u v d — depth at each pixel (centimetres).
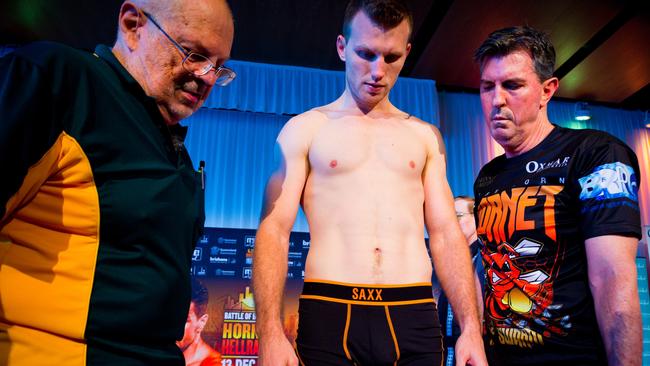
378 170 136
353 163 136
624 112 655
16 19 484
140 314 86
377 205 132
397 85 574
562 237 134
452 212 144
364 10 135
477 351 118
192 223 102
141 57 94
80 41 517
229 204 545
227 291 422
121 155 86
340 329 119
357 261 125
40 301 78
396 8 134
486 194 158
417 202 139
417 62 552
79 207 82
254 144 566
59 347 78
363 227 129
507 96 145
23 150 71
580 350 126
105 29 494
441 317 350
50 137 77
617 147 131
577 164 136
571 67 564
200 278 422
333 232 130
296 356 114
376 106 150
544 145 147
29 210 80
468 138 604
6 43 523
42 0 451
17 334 76
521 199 144
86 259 82
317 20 479
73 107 82
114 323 83
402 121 152
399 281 126
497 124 148
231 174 554
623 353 112
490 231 151
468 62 549
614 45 516
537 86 145
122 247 86
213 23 94
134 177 88
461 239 139
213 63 96
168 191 93
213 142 560
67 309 79
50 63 80
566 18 467
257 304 119
